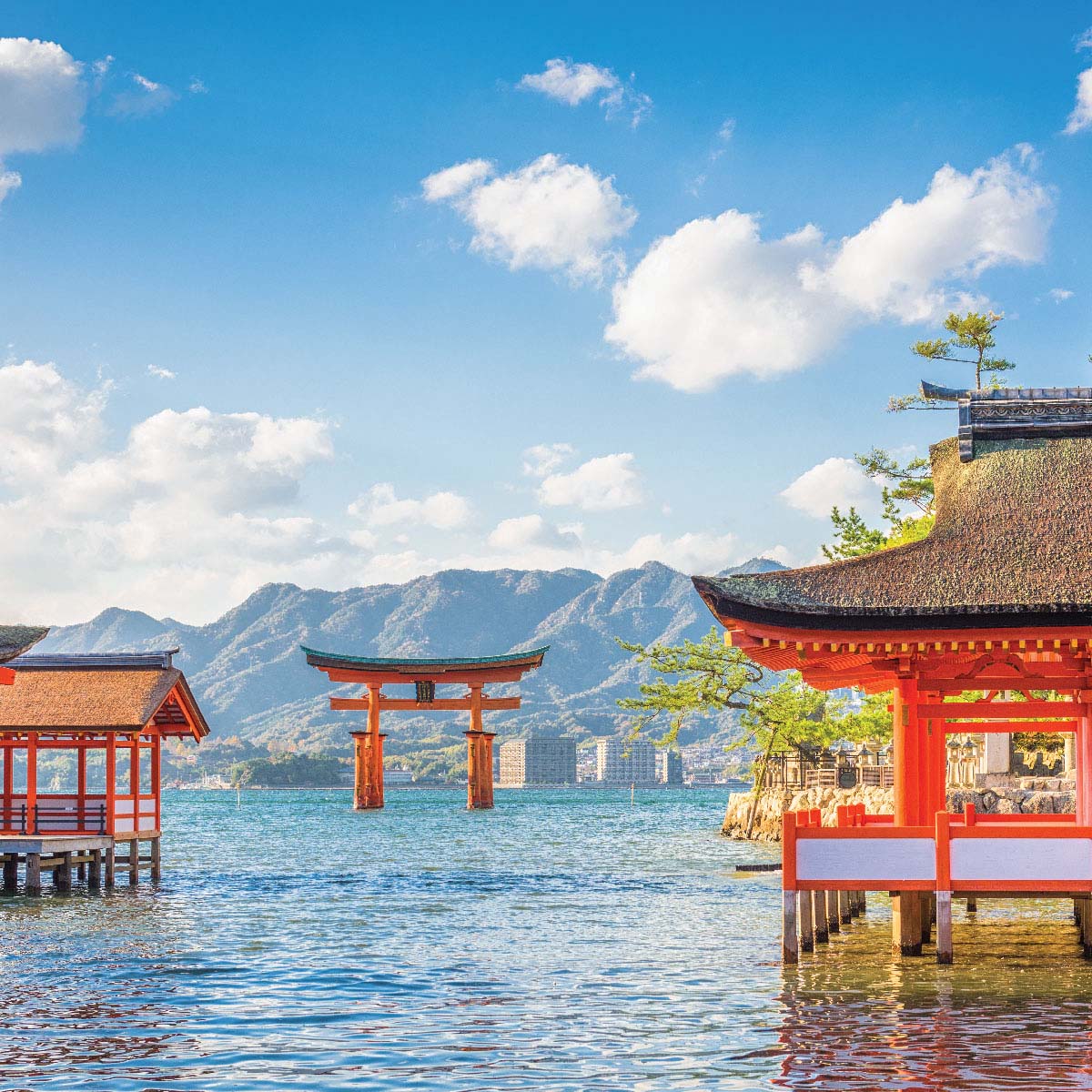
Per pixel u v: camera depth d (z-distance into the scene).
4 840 43.84
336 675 160.88
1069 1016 22.17
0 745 46.84
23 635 30.89
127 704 46.75
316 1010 23.56
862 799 63.09
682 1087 18.08
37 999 24.67
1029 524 26.33
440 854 72.81
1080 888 24.42
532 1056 19.94
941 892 25.03
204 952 30.95
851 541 67.75
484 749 168.62
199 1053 20.25
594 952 30.70
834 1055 19.67
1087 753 26.61
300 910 40.69
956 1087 17.80
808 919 28.56
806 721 76.69
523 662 162.12
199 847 79.81
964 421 29.06
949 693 27.14
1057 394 30.36
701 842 82.31
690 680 77.12
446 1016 23.00
